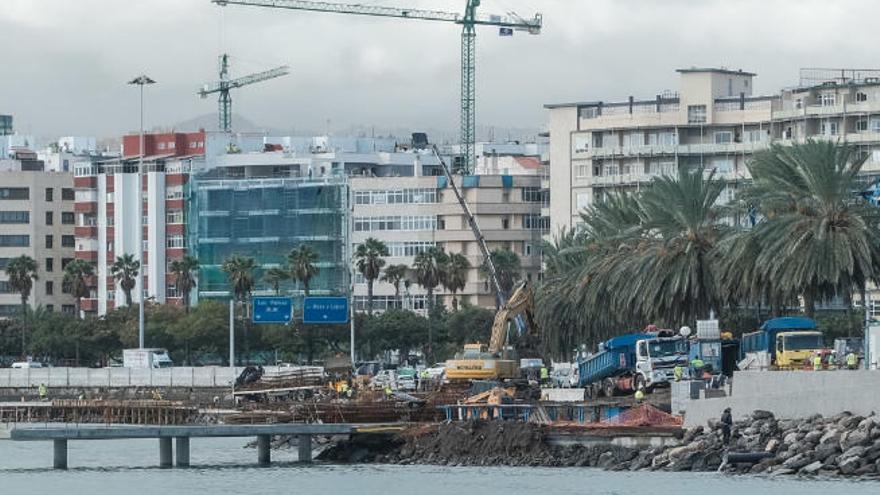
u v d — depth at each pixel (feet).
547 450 498.69
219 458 573.74
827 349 543.39
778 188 574.97
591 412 508.94
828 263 552.41
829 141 572.10
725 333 576.61
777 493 390.83
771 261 561.84
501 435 508.12
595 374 588.50
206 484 480.23
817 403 445.37
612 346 583.17
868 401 433.89
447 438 522.88
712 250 609.42
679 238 620.08
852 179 565.53
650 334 571.28
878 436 422.82
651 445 474.90
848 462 420.77
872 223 567.59
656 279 618.03
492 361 643.86
